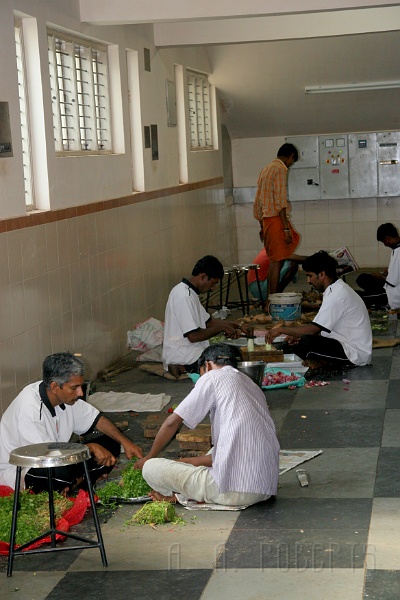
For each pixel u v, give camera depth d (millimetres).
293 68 12211
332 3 7723
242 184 14195
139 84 9219
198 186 11805
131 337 8617
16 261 6277
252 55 12031
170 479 4711
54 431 4707
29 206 6816
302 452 5555
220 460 4629
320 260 7809
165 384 7605
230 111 13367
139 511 4570
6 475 4668
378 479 5020
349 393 6984
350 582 3730
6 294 6102
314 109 13148
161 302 10094
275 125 13617
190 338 7652
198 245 11836
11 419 4707
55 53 7277
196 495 4676
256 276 10828
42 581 3926
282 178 10578
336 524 4371
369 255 14078
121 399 7039
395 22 9625
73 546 4184
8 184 6203
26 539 4242
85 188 7742
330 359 7801
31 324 6527
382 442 5711
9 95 6234
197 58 11703
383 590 3641
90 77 8141
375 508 4570
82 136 8102
